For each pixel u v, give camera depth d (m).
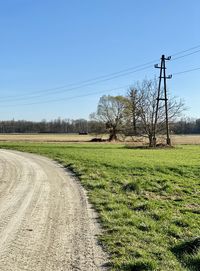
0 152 47.62
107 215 12.68
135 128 63.62
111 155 39.16
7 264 8.07
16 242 9.67
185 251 8.78
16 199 15.69
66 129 185.00
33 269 7.79
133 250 8.83
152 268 7.62
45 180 21.67
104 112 98.12
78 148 55.06
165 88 60.00
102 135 101.69
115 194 17.25
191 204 15.44
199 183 21.25
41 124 186.00
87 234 10.42
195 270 7.64
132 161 31.11
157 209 13.79
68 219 12.19
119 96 96.06
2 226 11.25
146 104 62.59
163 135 61.84
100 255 8.69
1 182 20.84
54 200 15.55
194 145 68.50
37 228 11.05
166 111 60.19
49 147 57.00
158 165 27.88
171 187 19.00
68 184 20.14
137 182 19.30
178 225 11.55
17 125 185.62
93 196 16.36
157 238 9.89
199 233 10.47
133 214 12.82
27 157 38.97
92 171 25.23
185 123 158.75
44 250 9.05
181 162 30.72
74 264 8.11
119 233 10.41
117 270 7.70
